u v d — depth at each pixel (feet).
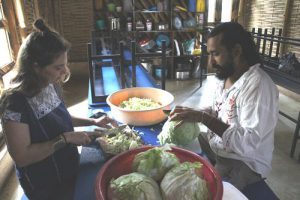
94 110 6.11
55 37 3.60
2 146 8.30
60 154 4.29
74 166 4.54
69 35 17.81
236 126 4.02
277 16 15.14
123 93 5.99
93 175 3.71
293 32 14.17
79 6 17.24
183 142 4.22
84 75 18.39
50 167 4.18
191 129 4.24
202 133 5.57
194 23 18.01
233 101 4.26
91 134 4.38
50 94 4.22
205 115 4.17
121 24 17.89
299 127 8.70
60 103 4.48
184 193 2.50
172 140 4.21
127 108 5.31
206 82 17.34
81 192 3.39
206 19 18.24
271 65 12.17
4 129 3.61
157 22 18.06
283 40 10.96
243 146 3.87
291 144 9.65
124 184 2.60
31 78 3.65
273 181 7.75
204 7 17.90
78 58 18.47
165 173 2.85
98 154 4.23
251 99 3.96
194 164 2.86
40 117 3.92
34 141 3.89
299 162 8.60
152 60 18.12
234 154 4.37
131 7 17.39
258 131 3.86
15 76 3.73
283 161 8.67
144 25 17.87
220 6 18.45
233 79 4.52
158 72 17.99
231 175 4.42
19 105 3.60
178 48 17.90
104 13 17.94
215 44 4.16
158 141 4.61
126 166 3.22
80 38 18.02
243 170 4.34
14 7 10.66
